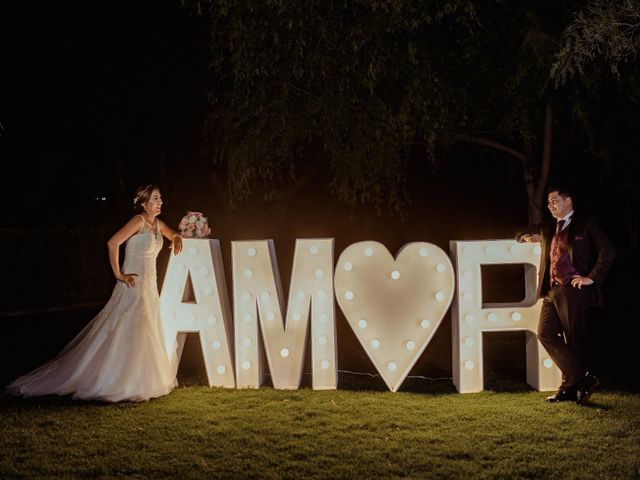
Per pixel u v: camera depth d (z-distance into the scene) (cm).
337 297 684
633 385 680
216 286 701
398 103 985
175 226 2014
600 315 1144
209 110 1731
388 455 491
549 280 633
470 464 471
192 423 569
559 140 1242
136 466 474
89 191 2148
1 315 1352
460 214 2608
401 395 661
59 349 967
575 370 609
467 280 677
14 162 2012
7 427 560
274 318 694
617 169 1030
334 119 940
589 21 713
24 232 1422
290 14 855
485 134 1185
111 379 643
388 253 682
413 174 2300
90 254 1573
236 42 920
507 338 978
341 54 894
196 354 890
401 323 679
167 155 1945
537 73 948
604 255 598
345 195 1052
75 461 484
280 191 1789
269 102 993
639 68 874
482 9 938
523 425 554
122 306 664
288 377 691
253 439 527
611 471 456
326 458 484
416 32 923
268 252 695
